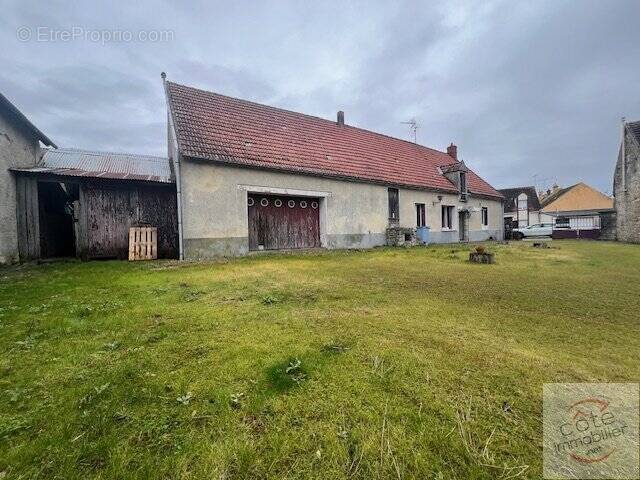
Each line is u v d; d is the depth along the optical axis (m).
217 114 12.09
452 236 18.20
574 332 3.07
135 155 12.22
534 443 1.60
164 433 1.67
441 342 2.79
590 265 7.81
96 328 3.20
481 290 4.91
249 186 10.34
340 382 2.13
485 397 1.97
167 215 9.98
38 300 4.30
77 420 1.77
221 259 9.00
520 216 40.75
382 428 1.70
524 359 2.46
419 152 20.78
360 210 13.41
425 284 5.38
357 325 3.23
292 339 2.86
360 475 1.42
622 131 20.11
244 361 2.43
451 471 1.44
